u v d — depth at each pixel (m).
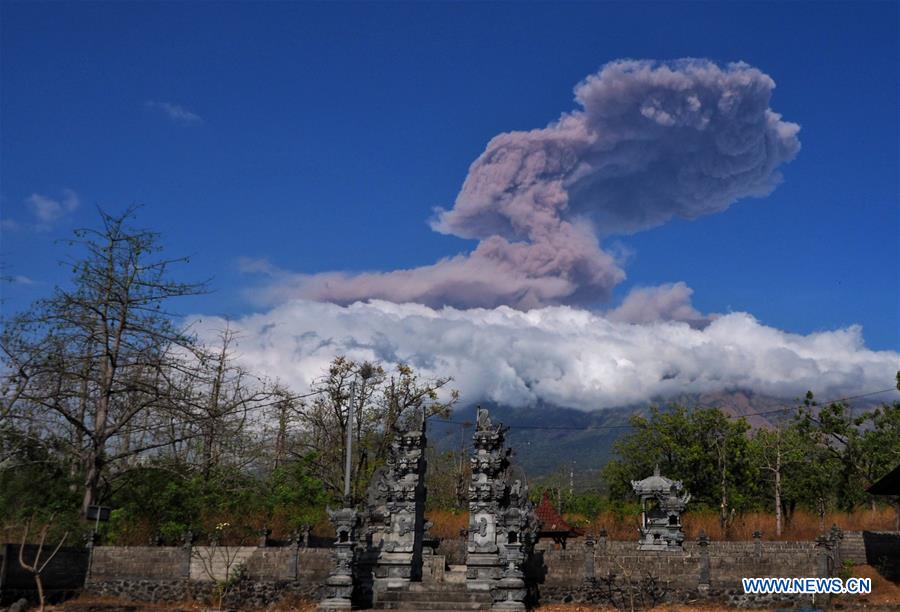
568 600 31.73
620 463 65.38
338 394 56.56
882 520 48.81
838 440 55.25
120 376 43.44
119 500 42.84
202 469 46.97
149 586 33.72
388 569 32.97
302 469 53.44
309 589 32.88
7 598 30.19
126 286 42.50
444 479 66.12
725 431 61.38
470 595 31.59
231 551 34.16
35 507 37.19
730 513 54.38
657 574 31.53
